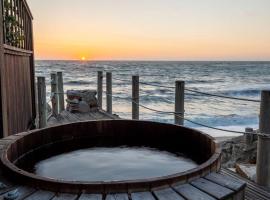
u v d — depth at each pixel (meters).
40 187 1.84
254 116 19.23
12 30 5.08
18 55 5.59
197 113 20.27
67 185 1.78
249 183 3.51
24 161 2.71
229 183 1.92
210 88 36.91
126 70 66.81
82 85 38.47
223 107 22.70
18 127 5.36
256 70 69.69
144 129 3.27
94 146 3.25
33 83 7.45
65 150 3.10
